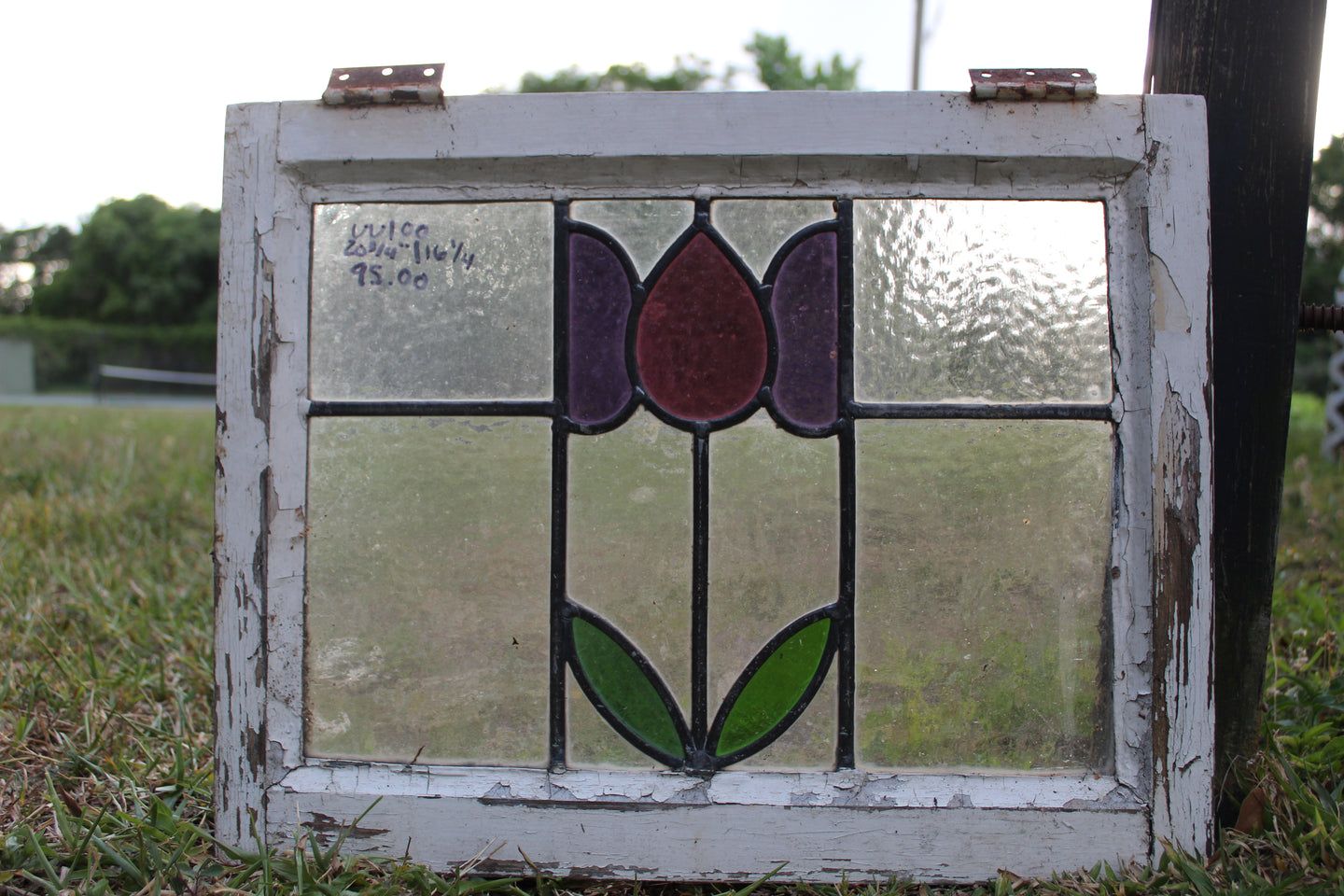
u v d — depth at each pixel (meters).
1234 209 1.16
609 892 1.07
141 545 2.54
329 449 1.14
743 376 1.12
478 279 1.14
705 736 1.10
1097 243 1.11
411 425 1.14
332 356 1.14
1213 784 1.16
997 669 1.11
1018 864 1.06
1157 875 1.02
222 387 1.10
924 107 1.08
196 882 1.00
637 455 1.12
